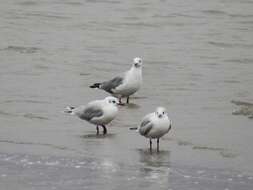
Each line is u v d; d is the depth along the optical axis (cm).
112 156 1691
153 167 1612
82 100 2225
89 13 3791
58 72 2597
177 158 1677
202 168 1605
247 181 1523
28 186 1496
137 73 2203
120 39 3206
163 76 2575
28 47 2988
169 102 2228
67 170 1593
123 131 1905
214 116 2061
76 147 1756
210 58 2866
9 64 2694
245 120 2017
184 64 2758
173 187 1484
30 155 1692
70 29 3388
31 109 2103
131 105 2189
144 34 3319
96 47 3036
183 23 3581
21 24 3456
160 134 1720
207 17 3747
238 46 3097
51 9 3869
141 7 3975
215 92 2355
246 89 2397
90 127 1942
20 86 2381
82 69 2653
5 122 1964
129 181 1522
